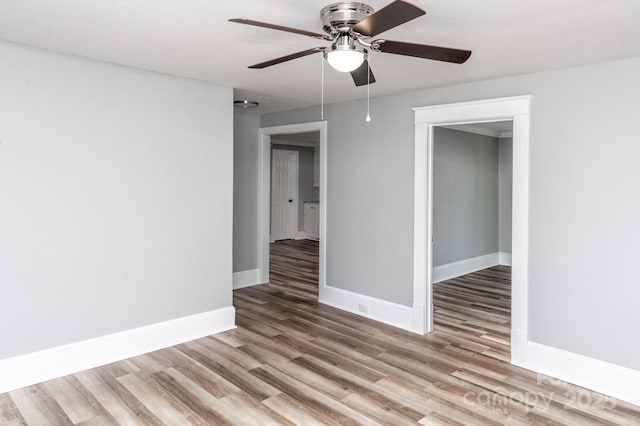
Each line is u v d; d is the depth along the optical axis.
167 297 3.61
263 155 5.79
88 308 3.17
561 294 3.14
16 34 2.59
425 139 3.93
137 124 3.38
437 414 2.60
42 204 2.94
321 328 4.12
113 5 2.12
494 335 3.98
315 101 4.62
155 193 3.51
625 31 2.36
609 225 2.91
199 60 3.10
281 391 2.86
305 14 2.20
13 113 2.80
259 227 5.84
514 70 3.18
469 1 1.99
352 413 2.60
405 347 3.67
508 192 7.34
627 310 2.85
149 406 2.65
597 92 2.95
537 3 2.01
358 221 4.54
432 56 2.13
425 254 3.98
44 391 2.83
